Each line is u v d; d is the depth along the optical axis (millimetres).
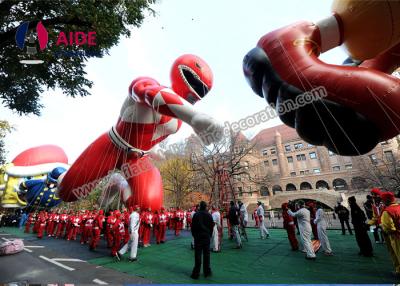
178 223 10859
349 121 2939
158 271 4887
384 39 3240
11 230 17531
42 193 16156
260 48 3783
